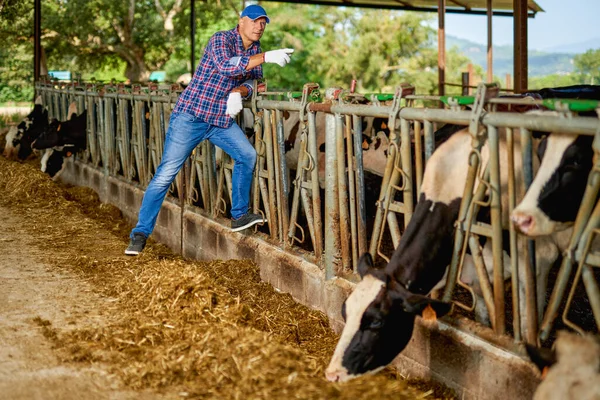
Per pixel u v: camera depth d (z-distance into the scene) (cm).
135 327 406
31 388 332
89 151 1046
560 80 3512
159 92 747
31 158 1296
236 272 548
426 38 3234
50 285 503
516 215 317
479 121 342
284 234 533
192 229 672
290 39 3056
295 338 443
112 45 2608
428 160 375
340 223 462
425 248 356
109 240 650
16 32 2278
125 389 333
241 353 351
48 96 1305
